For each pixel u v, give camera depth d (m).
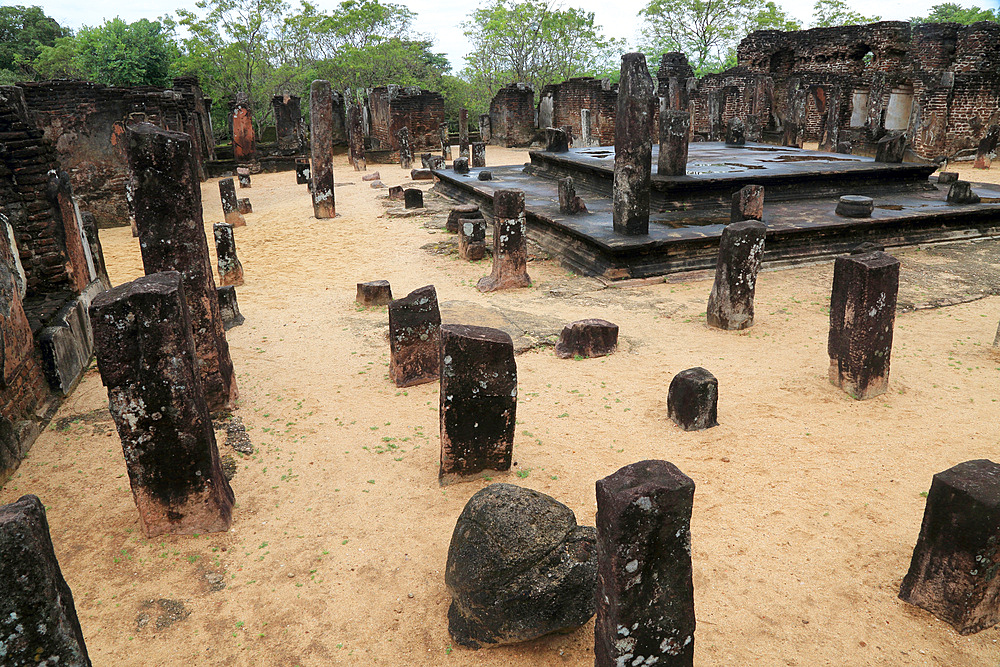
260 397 7.24
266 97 42.06
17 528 2.78
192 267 6.30
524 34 45.44
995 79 25.12
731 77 34.19
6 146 8.04
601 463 5.74
